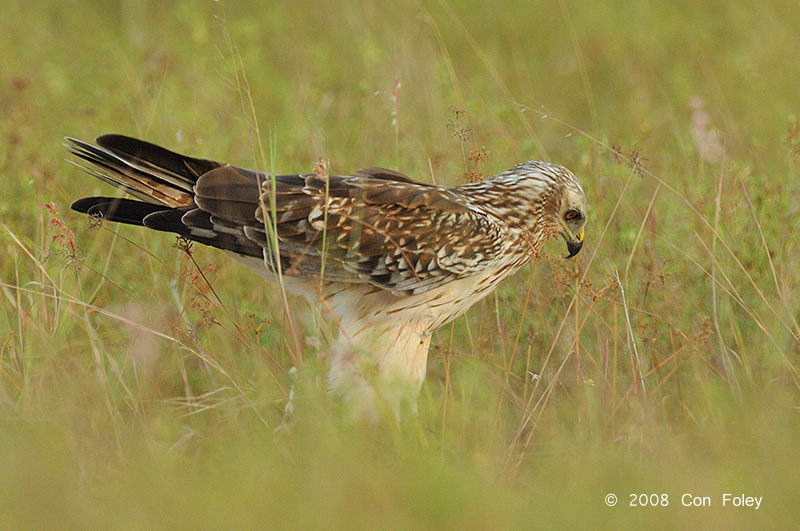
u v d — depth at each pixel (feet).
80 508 21.03
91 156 29.63
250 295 36.99
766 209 35.99
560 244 37.04
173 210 29.48
